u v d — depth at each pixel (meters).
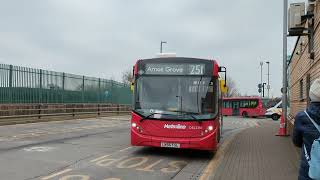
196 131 12.62
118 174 9.89
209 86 13.03
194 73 13.14
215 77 13.13
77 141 16.36
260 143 17.89
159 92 13.09
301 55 20.48
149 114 12.87
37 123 26.41
